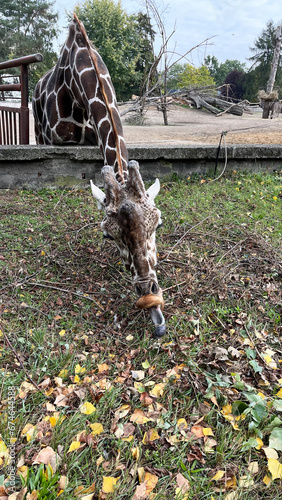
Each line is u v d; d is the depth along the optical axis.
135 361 2.80
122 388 2.56
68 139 6.15
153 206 2.77
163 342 2.98
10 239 4.40
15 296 3.45
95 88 4.45
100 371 2.67
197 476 2.05
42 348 2.84
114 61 24.66
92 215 5.12
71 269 3.93
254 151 6.64
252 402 2.37
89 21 24.88
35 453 2.10
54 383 2.60
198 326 3.08
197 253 4.18
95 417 2.32
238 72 32.75
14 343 2.91
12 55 31.78
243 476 2.03
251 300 3.47
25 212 5.20
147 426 2.31
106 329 3.12
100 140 4.17
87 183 6.39
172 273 3.81
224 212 5.14
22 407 2.38
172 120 15.27
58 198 5.78
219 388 2.55
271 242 4.38
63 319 3.24
